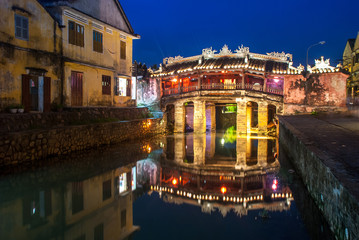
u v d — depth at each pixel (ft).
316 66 95.55
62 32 55.42
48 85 51.70
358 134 32.94
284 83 86.89
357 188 14.11
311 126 43.16
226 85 90.07
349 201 13.96
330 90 82.53
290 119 58.75
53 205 24.89
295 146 37.73
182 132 95.35
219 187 32.91
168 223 22.72
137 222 22.84
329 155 21.81
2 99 43.27
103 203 26.53
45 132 40.63
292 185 32.09
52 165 37.86
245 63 89.15
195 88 94.32
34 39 48.88
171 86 105.29
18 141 36.19
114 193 29.53
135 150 54.65
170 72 98.22
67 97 56.75
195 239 19.25
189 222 22.80
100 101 66.85
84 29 61.41
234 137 82.58
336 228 16.71
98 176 34.63
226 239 19.60
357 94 104.17
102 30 67.31
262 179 35.83
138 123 72.64
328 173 18.53
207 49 97.86
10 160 35.14
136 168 40.70
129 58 80.02
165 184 34.04
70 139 46.11
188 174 39.11
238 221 23.02
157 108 99.04
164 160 47.67
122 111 71.36
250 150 59.98
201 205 27.09
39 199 25.98
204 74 92.48
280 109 87.51
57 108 53.11
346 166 18.52
